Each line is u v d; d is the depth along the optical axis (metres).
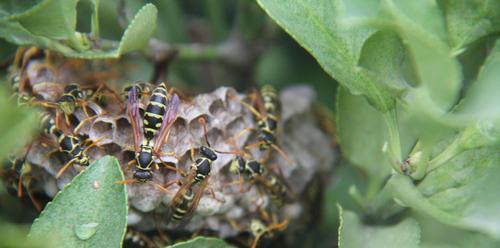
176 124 0.24
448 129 0.21
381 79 0.21
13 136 0.20
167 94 0.23
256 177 0.24
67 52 0.23
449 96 0.20
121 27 0.25
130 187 0.23
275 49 0.28
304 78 0.28
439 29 0.21
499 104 0.20
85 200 0.21
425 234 0.23
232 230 0.24
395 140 0.22
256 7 0.27
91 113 0.23
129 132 0.23
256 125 0.25
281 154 0.25
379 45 0.21
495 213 0.21
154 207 0.23
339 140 0.24
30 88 0.24
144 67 0.26
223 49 0.27
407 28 0.20
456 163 0.22
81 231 0.21
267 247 0.25
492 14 0.21
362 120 0.24
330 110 0.28
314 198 0.26
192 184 0.23
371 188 0.24
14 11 0.23
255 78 0.28
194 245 0.22
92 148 0.23
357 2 0.20
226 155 0.24
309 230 0.26
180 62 0.27
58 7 0.22
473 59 0.22
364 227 0.23
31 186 0.24
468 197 0.21
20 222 0.25
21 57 0.24
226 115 0.24
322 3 0.22
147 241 0.24
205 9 0.29
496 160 0.22
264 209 0.24
